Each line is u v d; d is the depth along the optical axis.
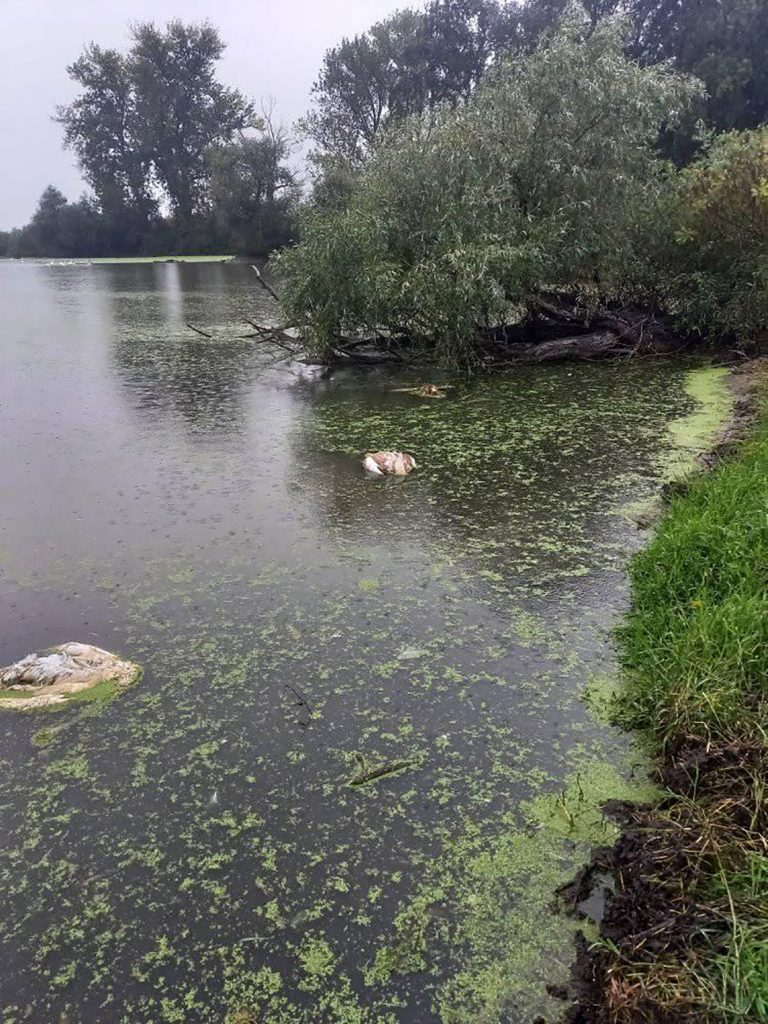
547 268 9.08
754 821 2.28
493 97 9.37
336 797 2.66
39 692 3.21
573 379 8.70
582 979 2.02
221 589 4.04
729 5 21.41
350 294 8.99
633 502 5.04
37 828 2.56
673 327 10.13
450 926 2.19
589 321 10.16
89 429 7.07
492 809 2.59
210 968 2.09
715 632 3.13
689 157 16.73
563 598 3.91
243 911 2.25
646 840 2.34
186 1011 1.99
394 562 4.33
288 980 2.05
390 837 2.49
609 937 2.08
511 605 3.85
